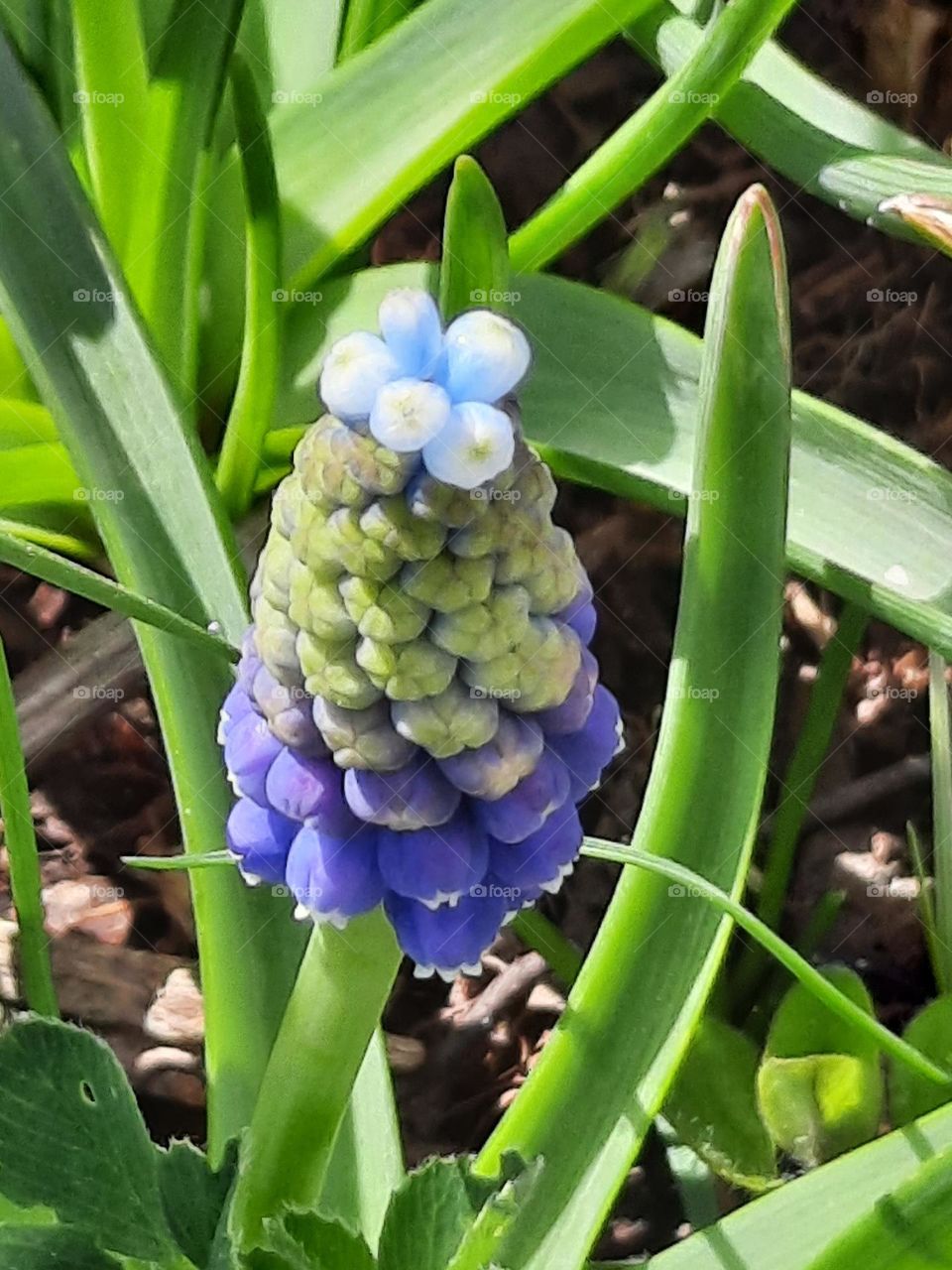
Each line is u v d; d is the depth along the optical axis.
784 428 0.08
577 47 0.11
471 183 0.09
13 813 0.10
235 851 0.07
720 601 0.09
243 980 0.10
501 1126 0.09
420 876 0.07
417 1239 0.08
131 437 0.10
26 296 0.10
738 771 0.09
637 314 0.11
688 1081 0.11
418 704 0.06
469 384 0.05
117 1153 0.08
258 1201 0.08
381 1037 0.10
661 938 0.09
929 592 0.10
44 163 0.10
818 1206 0.09
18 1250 0.08
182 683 0.10
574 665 0.06
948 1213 0.07
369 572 0.06
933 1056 0.11
